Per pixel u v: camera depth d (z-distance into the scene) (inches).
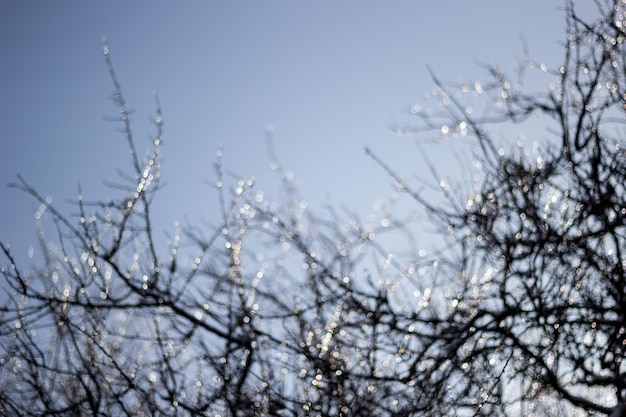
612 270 278.5
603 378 269.3
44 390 274.8
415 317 291.6
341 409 269.7
